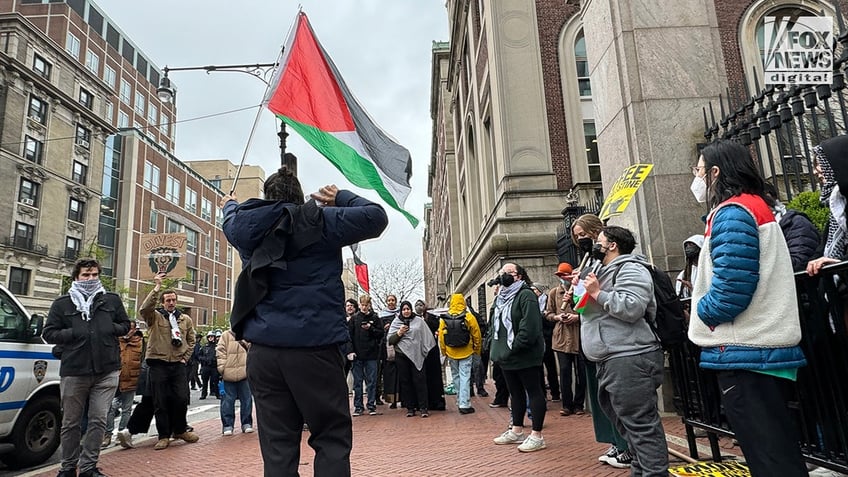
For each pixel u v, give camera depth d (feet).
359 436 23.81
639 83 22.71
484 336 37.35
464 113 79.36
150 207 162.20
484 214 59.41
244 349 26.81
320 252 9.04
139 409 23.58
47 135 122.11
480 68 62.49
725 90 22.49
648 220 21.54
